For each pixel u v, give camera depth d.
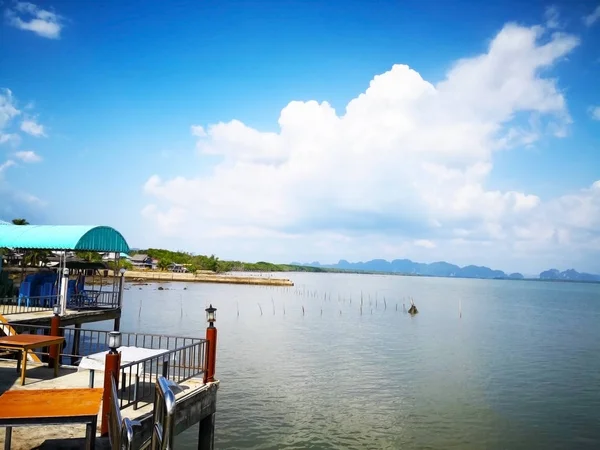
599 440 18.56
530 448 17.48
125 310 57.84
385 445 17.56
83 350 27.78
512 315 68.25
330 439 17.94
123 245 24.44
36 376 11.83
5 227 22.67
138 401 9.63
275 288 121.25
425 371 29.20
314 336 42.56
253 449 16.83
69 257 27.20
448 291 144.38
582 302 106.25
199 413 10.56
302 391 24.02
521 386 26.03
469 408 22.06
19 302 20.77
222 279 132.88
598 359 33.81
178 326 45.69
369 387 25.14
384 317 60.19
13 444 7.82
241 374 27.19
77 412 6.53
